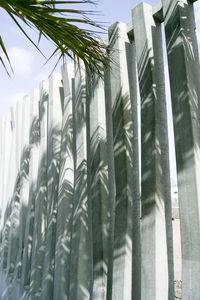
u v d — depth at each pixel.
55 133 3.33
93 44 1.41
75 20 1.28
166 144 2.07
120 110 2.31
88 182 2.73
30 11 1.21
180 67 1.86
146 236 1.96
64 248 2.85
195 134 1.76
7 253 4.66
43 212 3.44
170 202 2.03
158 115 2.06
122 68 2.37
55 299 2.77
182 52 1.86
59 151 3.31
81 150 2.79
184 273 1.70
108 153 2.58
